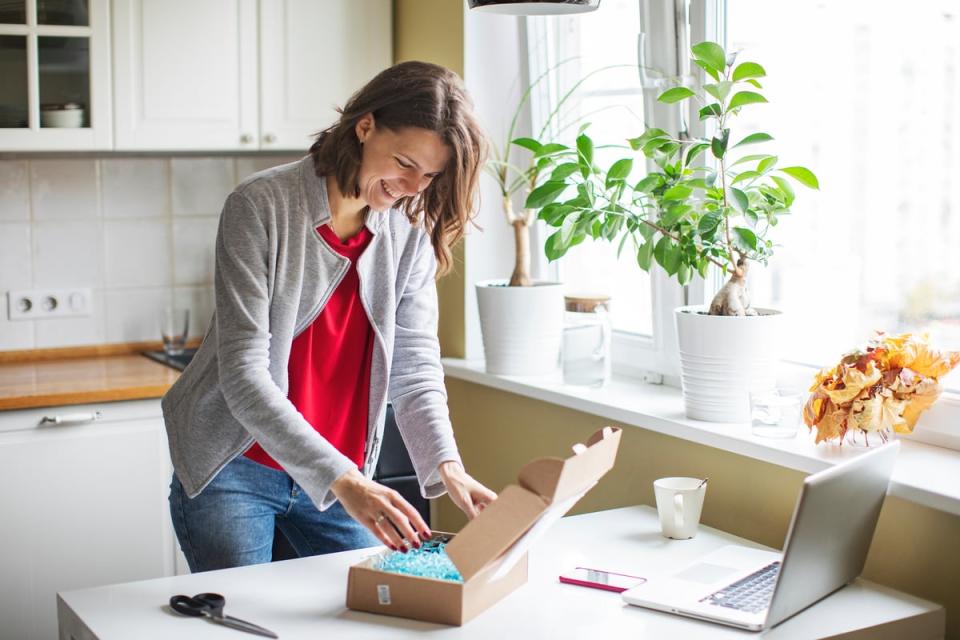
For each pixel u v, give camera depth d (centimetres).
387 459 274
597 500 249
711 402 215
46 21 282
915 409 187
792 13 226
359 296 193
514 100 298
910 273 207
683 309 224
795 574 151
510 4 214
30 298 320
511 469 279
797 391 205
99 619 154
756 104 235
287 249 182
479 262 297
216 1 301
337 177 181
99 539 279
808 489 144
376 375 198
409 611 155
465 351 298
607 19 271
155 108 296
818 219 225
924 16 201
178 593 165
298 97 314
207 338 195
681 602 159
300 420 172
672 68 245
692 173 239
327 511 203
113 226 329
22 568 270
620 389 253
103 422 277
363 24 320
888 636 157
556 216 234
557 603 162
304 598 163
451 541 154
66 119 287
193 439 192
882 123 211
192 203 339
